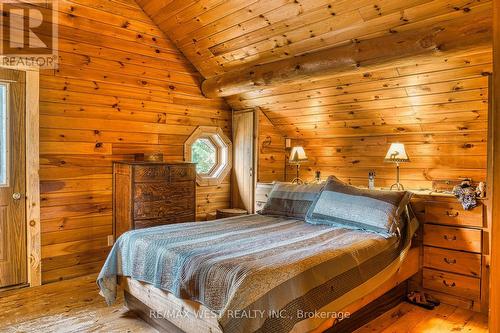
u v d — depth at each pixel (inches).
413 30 106.5
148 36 163.2
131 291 108.0
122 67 156.9
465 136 135.0
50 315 110.2
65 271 143.6
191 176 161.5
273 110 183.0
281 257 86.2
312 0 115.3
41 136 136.6
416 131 146.9
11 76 129.3
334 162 178.5
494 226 35.7
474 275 116.5
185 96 179.5
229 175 198.8
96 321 106.1
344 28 119.5
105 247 154.1
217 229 118.0
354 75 136.6
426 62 109.8
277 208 144.3
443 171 142.2
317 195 137.7
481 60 108.2
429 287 126.1
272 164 194.2
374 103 145.0
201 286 81.7
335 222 124.8
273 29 134.1
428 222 126.4
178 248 94.9
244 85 159.3
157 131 170.2
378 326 104.5
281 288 75.9
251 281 74.0
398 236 114.0
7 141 129.6
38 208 135.8
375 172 162.6
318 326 81.0
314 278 82.1
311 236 109.3
